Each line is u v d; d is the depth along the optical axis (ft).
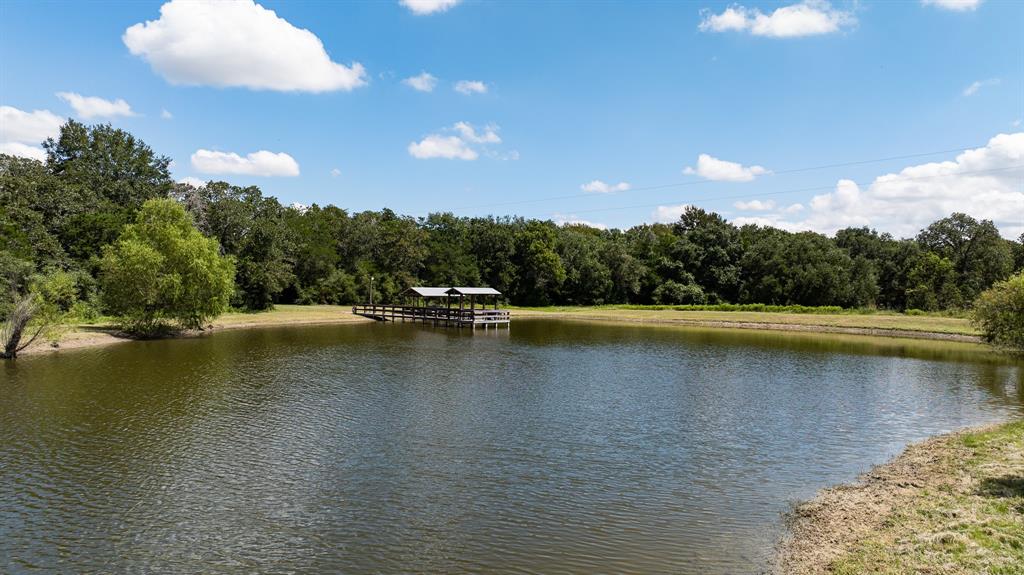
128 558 36.29
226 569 34.99
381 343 147.84
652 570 34.76
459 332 184.44
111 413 70.79
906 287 308.19
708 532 40.04
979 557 31.73
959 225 318.04
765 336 177.17
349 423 68.23
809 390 91.30
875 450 59.57
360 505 44.65
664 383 96.53
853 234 374.02
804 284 301.02
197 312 151.53
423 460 55.31
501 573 34.55
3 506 43.75
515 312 280.31
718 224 366.02
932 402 82.64
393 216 412.98
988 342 135.54
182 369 102.01
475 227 366.22
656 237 403.95
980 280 285.64
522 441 61.93
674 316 248.93
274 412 72.69
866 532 38.06
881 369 112.78
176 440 60.44
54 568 35.01
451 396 84.02
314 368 106.32
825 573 32.68
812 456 57.47
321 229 310.65
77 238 181.06
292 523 41.34
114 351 122.11
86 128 228.63
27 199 178.19
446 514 43.09
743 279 332.19
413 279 316.40
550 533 39.99
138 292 139.13
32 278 138.51
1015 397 86.43
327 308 263.08
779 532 39.81
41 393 80.79
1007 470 48.91
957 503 41.60
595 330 196.44
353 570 34.88
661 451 59.00
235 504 44.57
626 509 44.11
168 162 252.01
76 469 51.67
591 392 88.38
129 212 202.18
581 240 368.27
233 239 234.99
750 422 70.95
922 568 31.22
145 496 45.96
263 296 233.35
